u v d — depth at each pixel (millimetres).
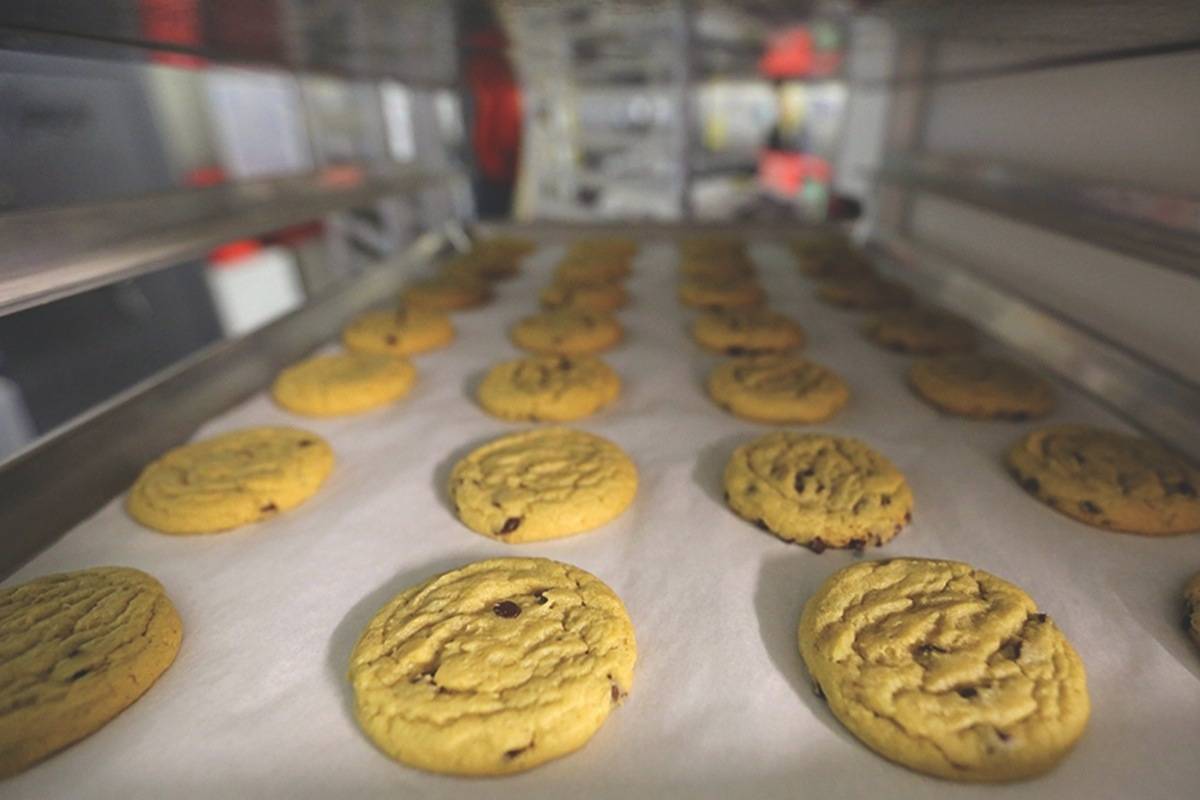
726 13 378
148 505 301
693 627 257
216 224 434
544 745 218
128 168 730
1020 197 463
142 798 208
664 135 1231
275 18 346
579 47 544
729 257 623
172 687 236
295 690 236
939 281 543
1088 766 213
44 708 221
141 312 774
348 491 323
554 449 337
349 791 211
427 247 674
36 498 290
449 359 450
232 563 282
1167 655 242
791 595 269
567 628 247
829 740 223
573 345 452
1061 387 396
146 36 374
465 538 296
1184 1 241
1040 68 455
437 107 730
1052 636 240
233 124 883
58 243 336
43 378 694
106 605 254
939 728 216
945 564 266
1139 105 393
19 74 548
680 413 383
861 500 298
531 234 749
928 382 389
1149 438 345
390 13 348
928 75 572
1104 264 410
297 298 1015
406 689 229
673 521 303
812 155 1176
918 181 582
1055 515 301
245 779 213
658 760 218
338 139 906
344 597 268
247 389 400
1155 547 284
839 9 352
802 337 460
